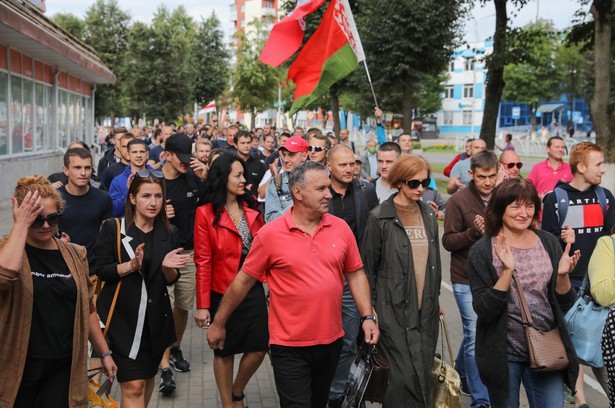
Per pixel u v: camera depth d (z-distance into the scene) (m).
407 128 23.94
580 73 60.00
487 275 4.17
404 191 4.68
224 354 5.03
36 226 3.55
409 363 4.46
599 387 6.04
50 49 16.98
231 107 62.78
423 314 4.59
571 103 62.47
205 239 5.19
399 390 4.44
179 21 42.53
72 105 26.28
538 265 4.12
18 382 3.50
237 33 45.31
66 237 4.00
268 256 4.13
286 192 6.26
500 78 22.75
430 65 23.22
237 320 4.99
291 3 33.03
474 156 5.54
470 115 83.69
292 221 4.13
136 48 37.44
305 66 8.54
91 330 4.07
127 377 4.55
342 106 57.91
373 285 4.64
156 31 37.25
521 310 4.07
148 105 37.06
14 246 3.37
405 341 4.51
